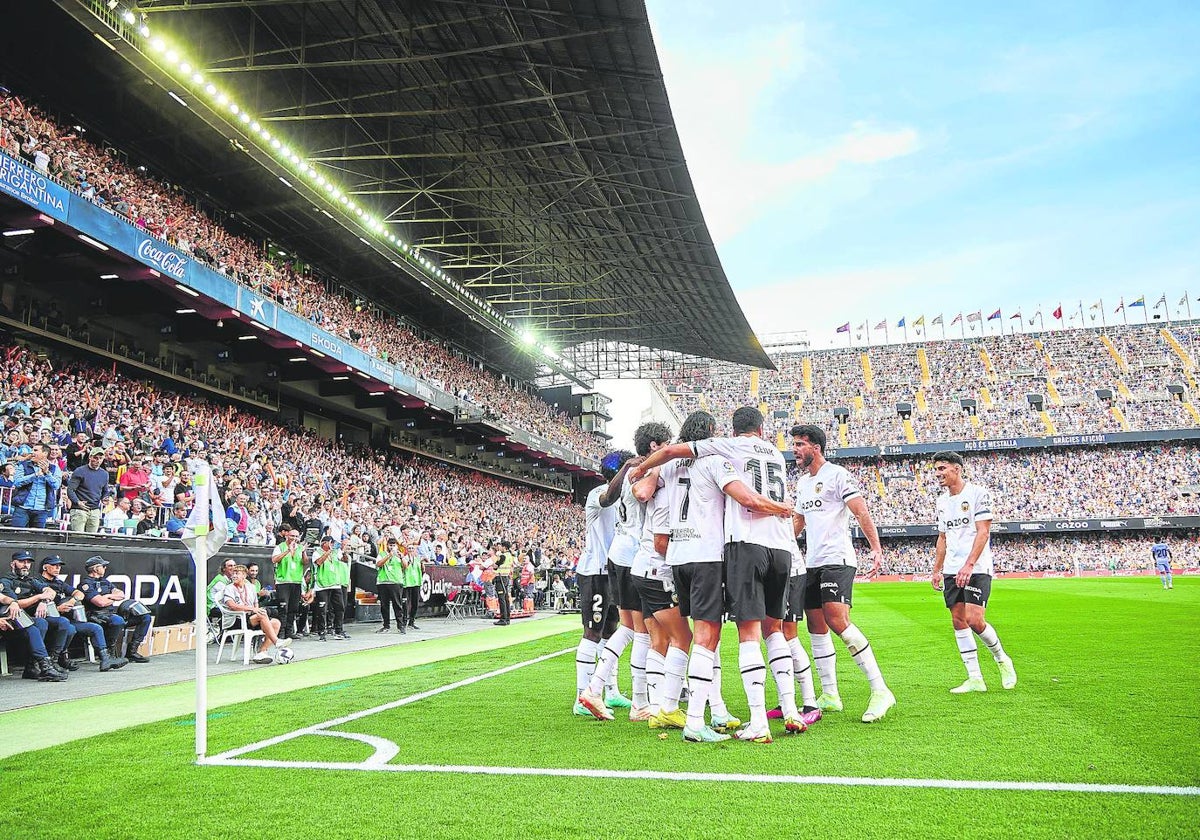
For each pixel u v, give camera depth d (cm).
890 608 1925
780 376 5978
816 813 345
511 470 4631
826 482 596
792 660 581
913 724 526
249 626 1077
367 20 1886
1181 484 4850
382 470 3108
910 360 5859
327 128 2523
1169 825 319
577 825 338
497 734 533
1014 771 402
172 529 1286
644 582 540
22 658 967
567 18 1770
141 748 512
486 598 2150
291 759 471
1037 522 4791
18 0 1775
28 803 392
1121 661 824
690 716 491
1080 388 5356
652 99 2102
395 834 334
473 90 2148
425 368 3488
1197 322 5475
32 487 1129
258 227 2861
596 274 3428
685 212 2778
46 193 1554
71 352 2119
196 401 2414
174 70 1667
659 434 582
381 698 707
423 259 2859
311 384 2989
